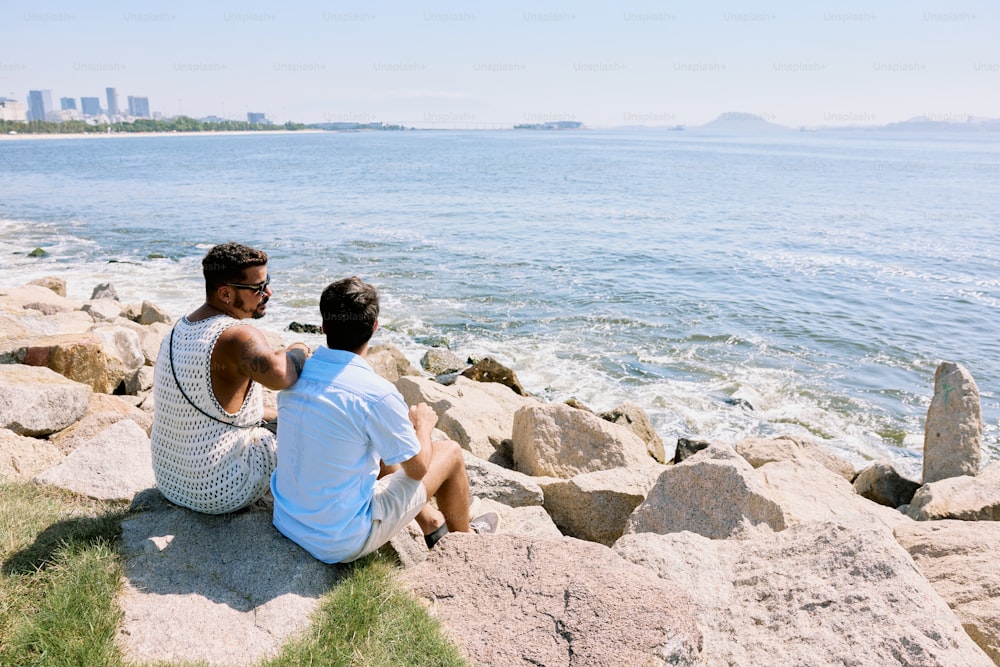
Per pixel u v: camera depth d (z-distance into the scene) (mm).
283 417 4188
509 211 44062
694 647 3789
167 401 4293
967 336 19672
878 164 112688
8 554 4254
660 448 12578
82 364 10125
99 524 4539
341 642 3697
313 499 4121
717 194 57750
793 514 6832
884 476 10195
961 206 50125
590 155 134500
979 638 4590
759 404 14906
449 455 4691
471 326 19688
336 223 37656
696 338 19062
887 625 3859
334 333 4133
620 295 23219
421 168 87562
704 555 4707
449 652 3645
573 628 3781
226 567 4148
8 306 14930
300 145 187875
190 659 3539
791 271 27453
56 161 96375
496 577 4227
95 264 26656
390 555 4496
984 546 5469
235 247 4199
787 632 3980
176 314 20266
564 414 9086
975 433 10188
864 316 21344
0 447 6457
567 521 7508
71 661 3447
